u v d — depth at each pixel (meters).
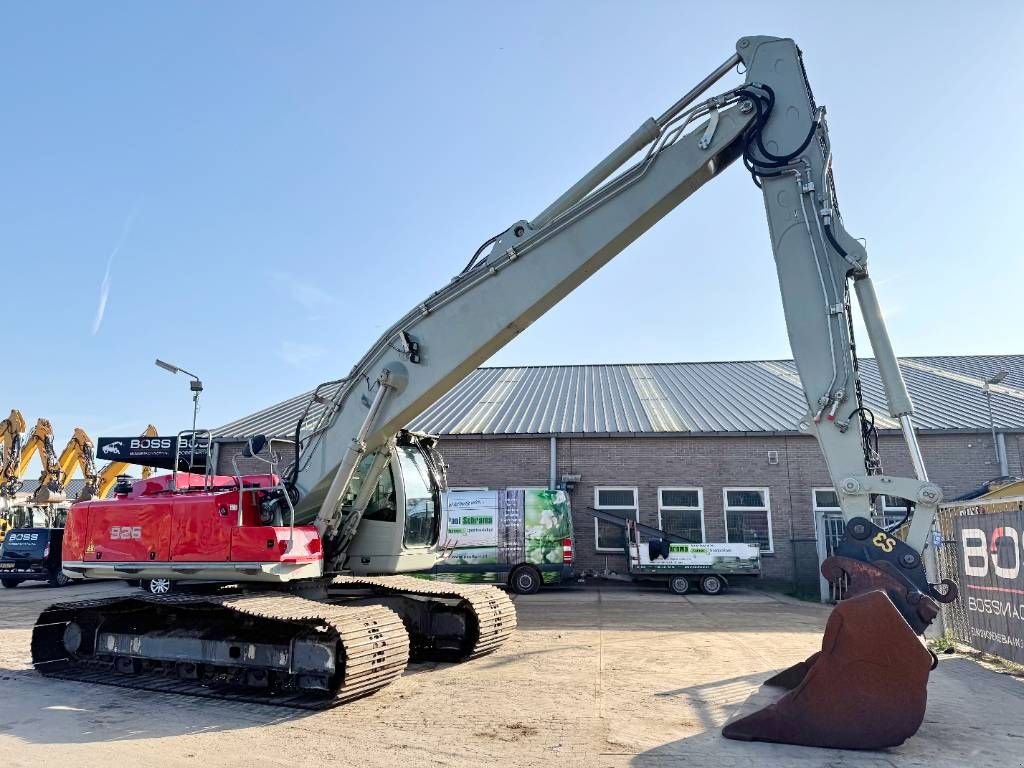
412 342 7.60
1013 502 8.44
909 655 5.23
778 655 9.33
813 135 6.48
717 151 6.66
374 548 8.67
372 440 7.81
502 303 7.28
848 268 6.29
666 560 18.59
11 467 25.08
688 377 28.08
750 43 6.77
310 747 5.44
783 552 20.34
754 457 21.03
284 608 6.92
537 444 21.84
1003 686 7.45
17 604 16.27
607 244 6.93
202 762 5.10
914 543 5.70
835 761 5.05
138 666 8.27
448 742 5.54
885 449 20.39
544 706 6.64
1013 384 24.61
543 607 15.15
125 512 8.32
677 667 8.50
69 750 5.40
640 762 5.05
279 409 27.80
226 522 7.68
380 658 6.81
